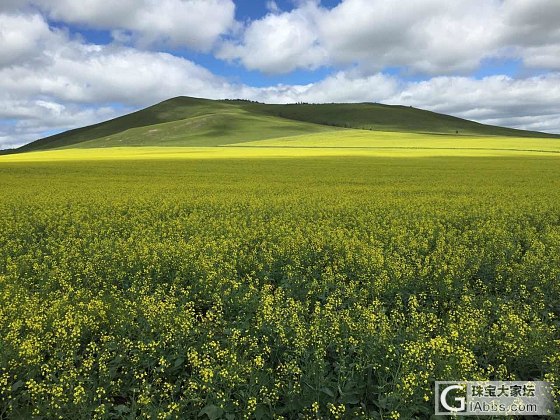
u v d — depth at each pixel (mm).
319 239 14211
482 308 9125
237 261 12211
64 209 21953
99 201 25188
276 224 17453
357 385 6453
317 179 40625
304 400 6117
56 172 49000
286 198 26422
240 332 7762
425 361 6531
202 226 17734
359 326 7555
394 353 6840
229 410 5953
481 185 34938
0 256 13383
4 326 7969
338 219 19484
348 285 10656
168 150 104062
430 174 44750
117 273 11219
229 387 6270
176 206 23000
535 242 13727
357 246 13547
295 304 8617
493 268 11711
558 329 8211
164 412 5727
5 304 9062
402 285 10211
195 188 33656
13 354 6840
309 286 10281
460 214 19703
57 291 9727
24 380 6664
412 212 20766
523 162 59375
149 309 8156
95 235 16391
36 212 20406
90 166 56594
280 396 6441
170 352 7418
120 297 9633
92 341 7770
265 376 6473
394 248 14016
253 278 11312
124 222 18484
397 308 9422
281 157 72812
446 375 6168
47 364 6605
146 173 47844
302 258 12555
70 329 7594
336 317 7898
